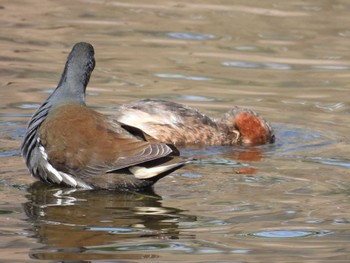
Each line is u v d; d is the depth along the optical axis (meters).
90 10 25.66
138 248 9.94
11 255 9.56
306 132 16.38
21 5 25.72
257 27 24.22
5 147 14.24
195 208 11.55
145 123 15.89
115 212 11.23
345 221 11.05
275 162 14.38
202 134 16.22
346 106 18.12
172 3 26.75
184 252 9.84
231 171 13.62
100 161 11.88
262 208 11.59
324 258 9.72
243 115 16.41
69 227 10.59
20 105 17.02
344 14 25.53
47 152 12.13
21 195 11.85
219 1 26.92
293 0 27.12
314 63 21.30
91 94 18.02
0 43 21.83
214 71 20.39
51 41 22.27
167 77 19.67
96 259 9.51
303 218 11.16
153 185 12.55
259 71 20.53
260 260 9.62
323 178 13.18
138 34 23.30
